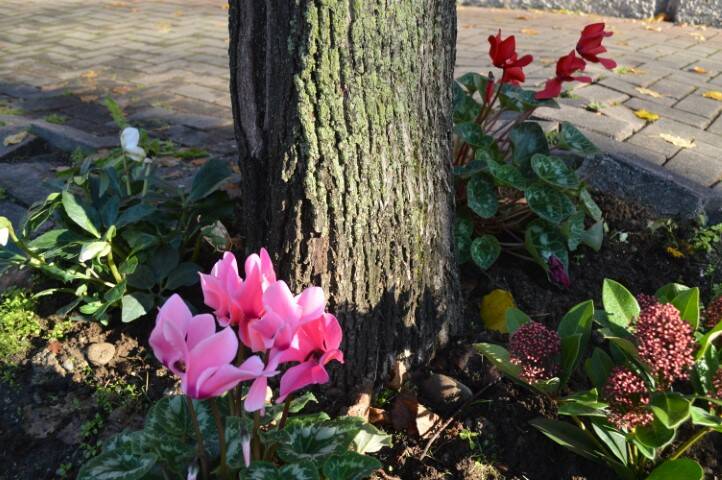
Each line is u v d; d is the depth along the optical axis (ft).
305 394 2.61
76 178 3.13
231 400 2.28
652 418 2.26
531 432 2.65
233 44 2.55
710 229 3.56
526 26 8.59
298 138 2.45
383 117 2.49
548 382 2.39
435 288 2.85
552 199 3.15
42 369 2.92
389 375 2.81
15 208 3.96
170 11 9.55
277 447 2.36
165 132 5.04
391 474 2.55
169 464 2.23
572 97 5.35
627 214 3.67
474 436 2.64
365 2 2.34
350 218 2.55
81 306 3.07
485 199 3.19
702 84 5.95
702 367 2.39
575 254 3.47
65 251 3.01
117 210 3.03
